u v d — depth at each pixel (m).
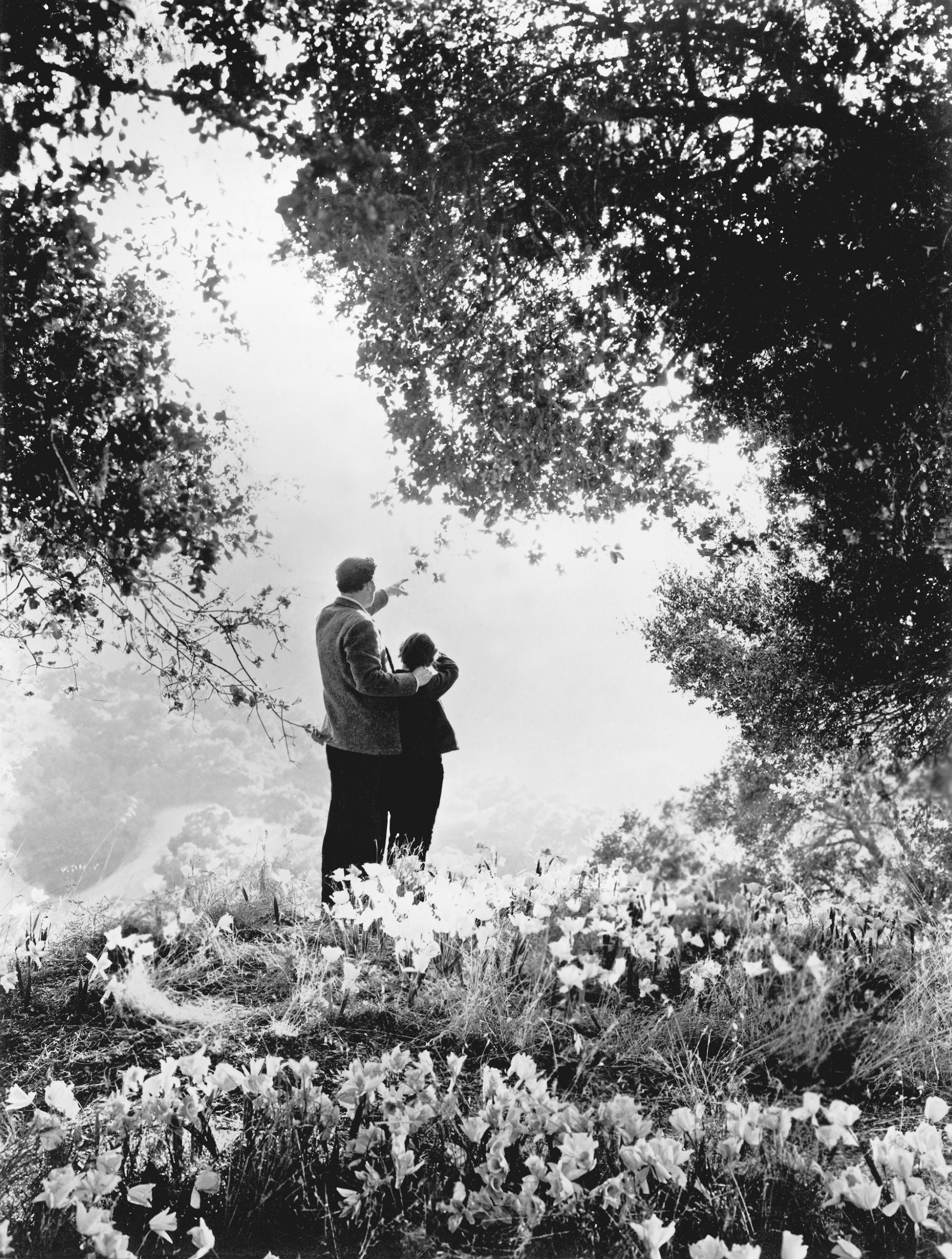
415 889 3.52
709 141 3.83
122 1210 1.72
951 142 3.58
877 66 3.65
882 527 3.76
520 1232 1.64
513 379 4.39
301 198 3.61
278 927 3.43
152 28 3.45
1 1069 2.28
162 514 3.46
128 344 3.48
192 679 3.68
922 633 3.62
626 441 4.37
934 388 3.63
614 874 3.27
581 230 3.99
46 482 3.41
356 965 2.96
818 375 3.83
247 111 3.48
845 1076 2.19
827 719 3.63
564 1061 2.31
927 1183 1.76
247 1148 1.85
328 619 4.12
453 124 3.77
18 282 3.26
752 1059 2.27
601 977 2.55
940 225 3.57
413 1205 1.73
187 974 2.92
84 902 3.58
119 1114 1.83
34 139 3.30
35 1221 1.67
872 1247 1.63
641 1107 2.07
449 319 4.27
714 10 3.69
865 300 3.67
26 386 3.36
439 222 3.93
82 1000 2.64
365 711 4.03
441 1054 2.37
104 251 3.40
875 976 2.54
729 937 2.94
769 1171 1.79
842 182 3.63
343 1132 1.87
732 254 3.84
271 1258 1.51
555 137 3.84
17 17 3.20
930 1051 2.23
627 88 3.82
